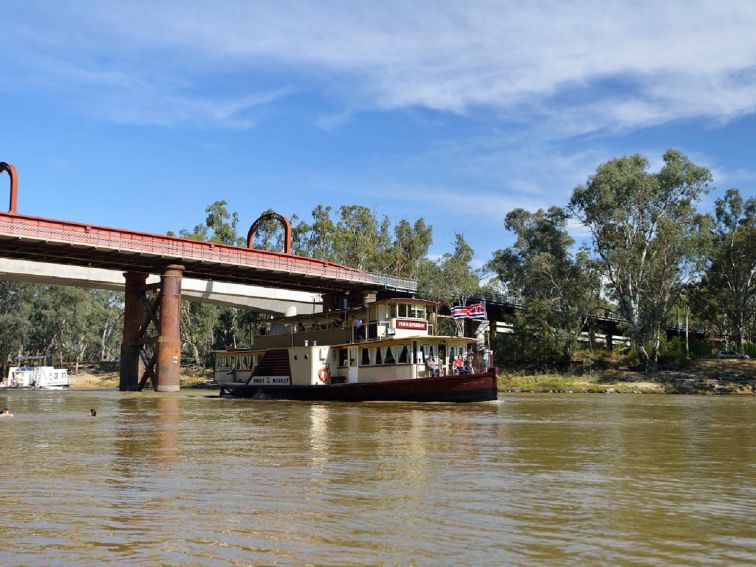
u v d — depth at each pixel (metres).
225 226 112.69
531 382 71.88
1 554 7.24
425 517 8.85
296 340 47.72
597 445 17.25
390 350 40.56
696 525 8.50
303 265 70.19
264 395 47.22
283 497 10.14
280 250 115.19
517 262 99.81
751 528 8.37
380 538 7.83
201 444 17.48
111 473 12.50
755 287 86.06
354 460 14.25
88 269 73.06
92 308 122.56
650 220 76.25
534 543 7.64
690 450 16.27
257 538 7.82
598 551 7.35
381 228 120.56
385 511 9.20
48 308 114.31
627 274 76.81
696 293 88.56
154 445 17.30
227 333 115.19
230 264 64.69
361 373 42.22
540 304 83.62
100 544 7.59
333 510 9.25
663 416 29.03
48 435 20.22
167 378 60.91
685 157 76.25
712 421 26.11
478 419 26.42
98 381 109.94
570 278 85.31
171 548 7.44
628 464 13.75
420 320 42.28
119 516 8.91
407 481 11.57
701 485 11.32
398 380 39.03
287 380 45.97
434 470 12.83
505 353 89.19
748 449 16.53
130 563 6.94
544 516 8.93
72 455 15.23
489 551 7.34
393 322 41.19
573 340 82.62
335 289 79.75
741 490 10.88
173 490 10.72
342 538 7.82
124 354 67.12
